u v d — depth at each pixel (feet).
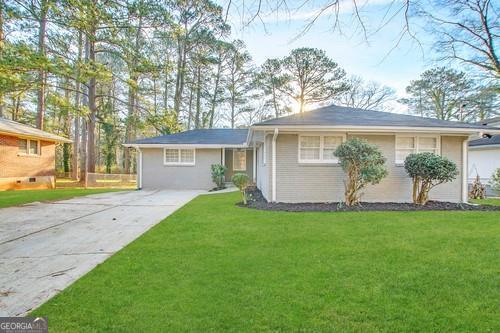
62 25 46.11
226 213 23.66
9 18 38.42
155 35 58.34
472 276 10.61
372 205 27.48
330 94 82.89
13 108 86.33
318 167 29.63
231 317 7.94
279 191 29.53
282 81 83.05
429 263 11.94
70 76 49.73
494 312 8.16
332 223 19.56
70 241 15.99
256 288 9.68
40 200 33.55
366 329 7.40
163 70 60.49
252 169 54.85
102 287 9.87
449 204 28.19
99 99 85.97
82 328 7.46
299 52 79.61
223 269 11.41
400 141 30.04
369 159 25.20
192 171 49.67
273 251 13.62
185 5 43.16
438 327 7.47
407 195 29.86
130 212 25.39
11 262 12.63
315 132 29.35
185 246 14.53
